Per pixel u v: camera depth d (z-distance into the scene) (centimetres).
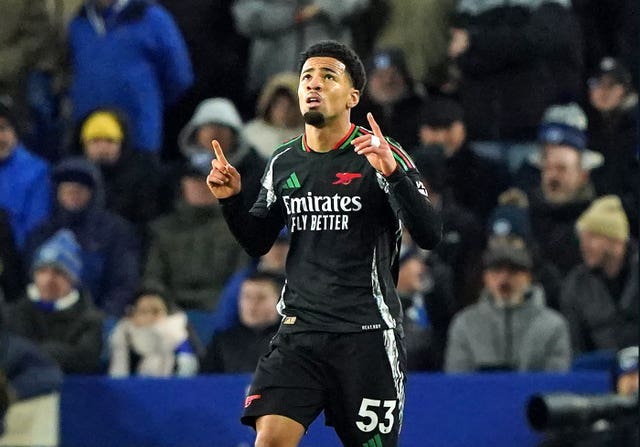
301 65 1959
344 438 1942
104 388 3069
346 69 1934
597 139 4034
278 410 1881
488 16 4056
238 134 3809
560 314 3388
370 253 1920
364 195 1911
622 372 2597
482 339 3219
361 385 1900
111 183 3838
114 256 3591
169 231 3631
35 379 3016
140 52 4066
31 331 3197
